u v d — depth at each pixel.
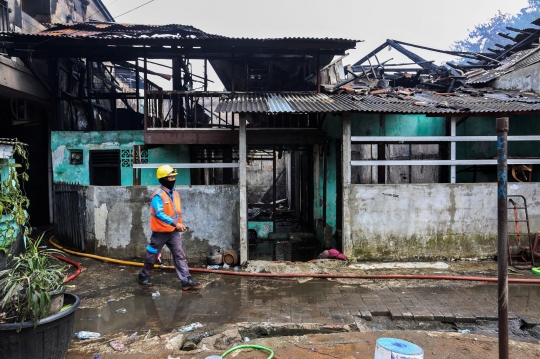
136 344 3.79
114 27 10.38
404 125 8.73
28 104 10.02
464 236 6.82
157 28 10.28
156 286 5.74
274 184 9.66
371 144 8.89
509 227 6.85
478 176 8.95
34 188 10.89
